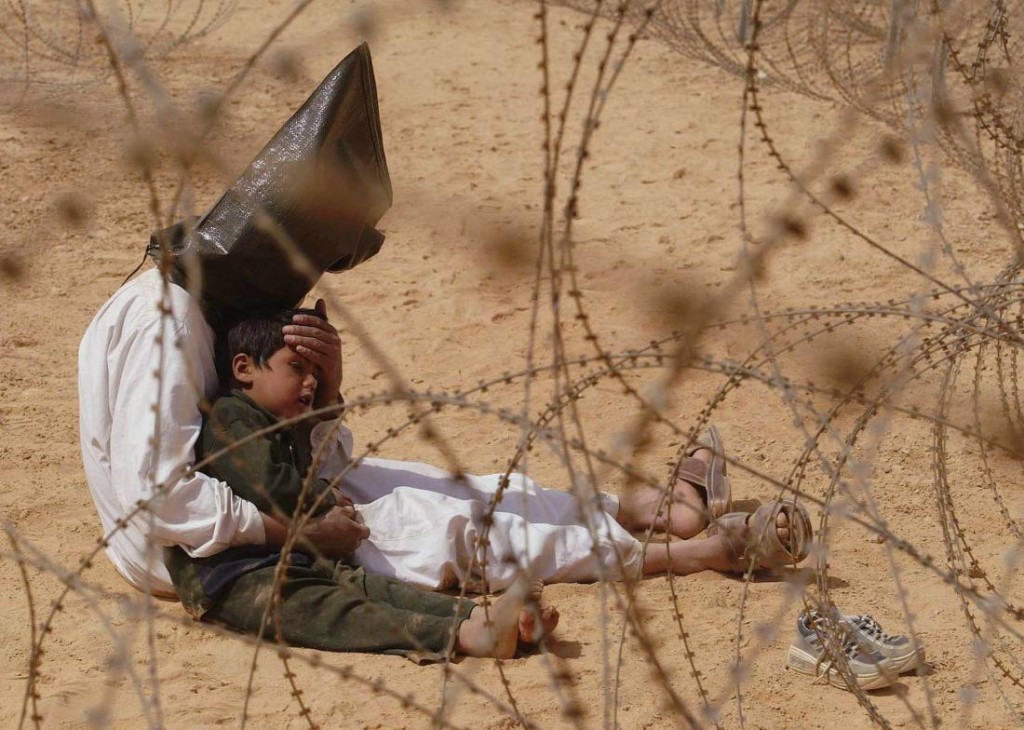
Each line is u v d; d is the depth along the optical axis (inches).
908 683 123.1
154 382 127.2
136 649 127.5
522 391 198.2
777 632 131.4
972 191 284.5
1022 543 148.9
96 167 292.4
